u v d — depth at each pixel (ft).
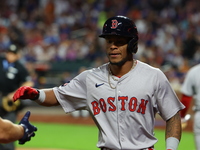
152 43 181.57
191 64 156.15
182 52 165.48
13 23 200.13
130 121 36.94
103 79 37.99
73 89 39.19
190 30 184.85
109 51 37.27
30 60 174.09
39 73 164.66
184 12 202.28
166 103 37.83
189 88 53.52
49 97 39.52
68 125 125.80
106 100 37.47
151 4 212.64
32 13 215.72
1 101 64.34
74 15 212.84
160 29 190.49
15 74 68.95
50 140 100.53
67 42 181.68
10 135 33.96
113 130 37.22
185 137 103.30
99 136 38.52
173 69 148.05
